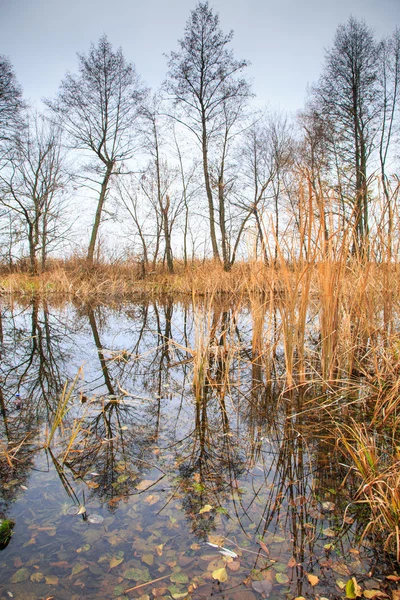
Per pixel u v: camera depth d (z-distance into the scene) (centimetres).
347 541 151
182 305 1002
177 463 212
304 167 308
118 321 759
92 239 1608
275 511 170
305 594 127
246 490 186
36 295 1216
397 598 124
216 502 177
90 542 152
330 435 238
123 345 535
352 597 124
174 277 1493
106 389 340
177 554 146
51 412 285
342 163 1471
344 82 1515
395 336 326
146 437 244
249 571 137
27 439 240
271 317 370
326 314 315
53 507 174
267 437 242
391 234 334
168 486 190
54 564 140
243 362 423
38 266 1702
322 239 310
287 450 224
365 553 145
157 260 1931
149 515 168
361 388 300
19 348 514
